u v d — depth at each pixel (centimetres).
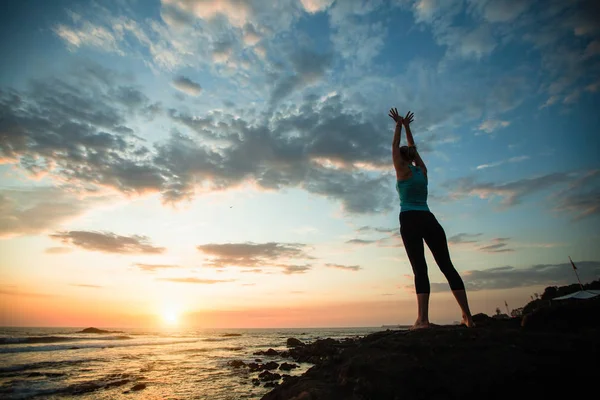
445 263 389
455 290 374
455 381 267
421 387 269
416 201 402
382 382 278
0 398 1180
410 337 332
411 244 391
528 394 252
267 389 1405
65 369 1823
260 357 2753
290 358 2695
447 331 327
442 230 394
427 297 375
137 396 1254
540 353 271
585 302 328
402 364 289
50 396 1222
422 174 421
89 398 1210
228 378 1672
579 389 247
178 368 1994
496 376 262
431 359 291
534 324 324
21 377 1559
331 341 2692
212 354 2952
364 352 334
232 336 7738
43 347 2809
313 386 319
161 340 4922
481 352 286
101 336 5194
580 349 264
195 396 1266
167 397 1245
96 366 1975
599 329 288
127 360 2311
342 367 332
